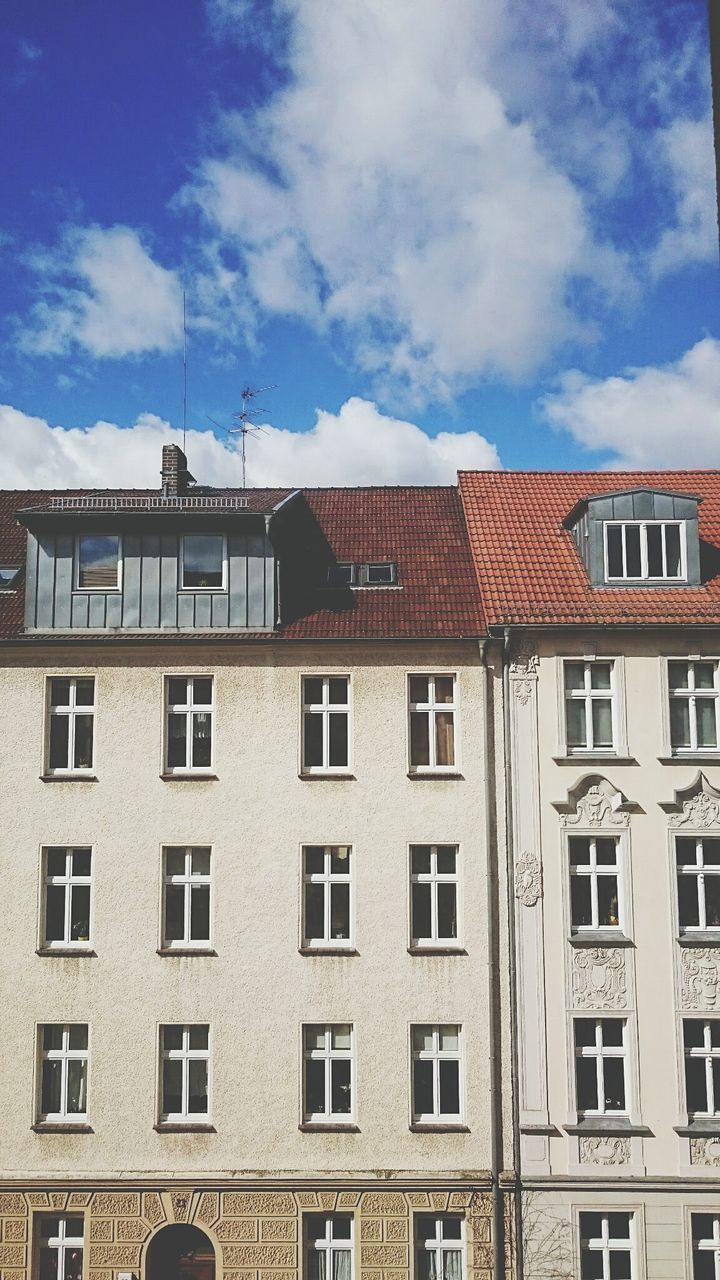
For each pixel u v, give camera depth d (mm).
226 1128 22531
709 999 22812
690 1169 22203
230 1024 22875
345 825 23594
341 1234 22438
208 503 25891
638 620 23938
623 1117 22531
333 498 30141
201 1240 22562
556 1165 22234
